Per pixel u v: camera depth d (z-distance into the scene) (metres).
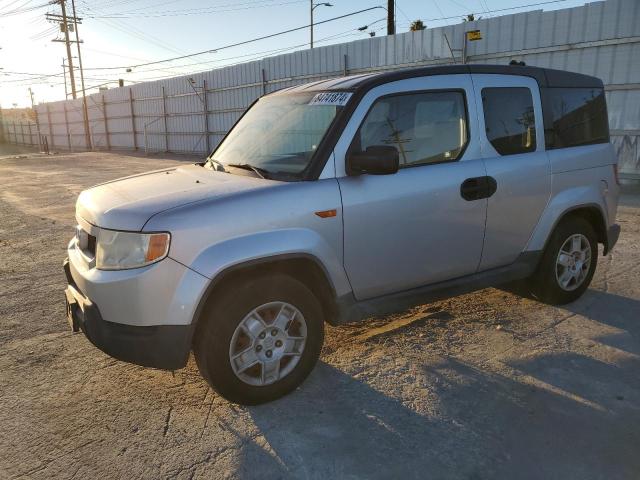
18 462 2.67
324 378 3.43
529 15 13.64
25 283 5.68
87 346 4.02
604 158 4.62
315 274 3.21
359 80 3.53
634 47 11.87
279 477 2.52
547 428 2.85
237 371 3.00
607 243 4.73
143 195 3.16
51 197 13.00
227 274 2.87
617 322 4.21
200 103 30.77
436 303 4.72
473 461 2.61
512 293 4.90
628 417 2.94
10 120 68.06
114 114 41.84
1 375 3.57
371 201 3.27
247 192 2.99
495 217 3.86
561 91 4.38
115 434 2.89
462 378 3.39
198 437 2.84
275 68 23.98
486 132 3.86
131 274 2.76
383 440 2.78
